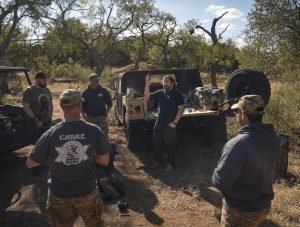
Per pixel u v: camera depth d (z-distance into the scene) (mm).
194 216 4980
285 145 6148
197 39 35281
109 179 5730
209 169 6785
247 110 2852
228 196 2920
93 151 3166
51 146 3107
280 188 5785
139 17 35375
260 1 12656
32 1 24078
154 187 5980
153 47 39188
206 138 7871
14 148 6719
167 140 6586
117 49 42312
